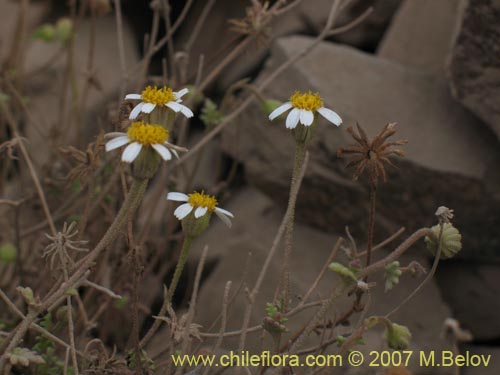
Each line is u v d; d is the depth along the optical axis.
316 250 4.12
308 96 2.27
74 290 2.23
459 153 3.89
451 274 4.11
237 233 4.39
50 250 2.30
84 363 2.64
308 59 4.19
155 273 4.35
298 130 2.27
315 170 4.02
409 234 4.00
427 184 3.86
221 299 4.07
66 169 3.98
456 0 4.46
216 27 5.47
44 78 5.20
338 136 3.95
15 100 4.27
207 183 4.78
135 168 2.00
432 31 4.46
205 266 4.37
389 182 3.88
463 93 3.88
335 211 4.09
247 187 4.80
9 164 4.21
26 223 4.00
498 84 3.76
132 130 1.99
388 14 4.91
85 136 4.99
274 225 4.30
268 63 4.38
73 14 4.30
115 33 5.59
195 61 5.43
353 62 4.20
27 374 2.74
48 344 2.71
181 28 5.63
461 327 4.05
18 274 3.61
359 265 2.23
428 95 4.11
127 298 3.45
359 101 4.03
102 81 5.23
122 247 3.40
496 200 3.85
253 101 4.26
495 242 3.97
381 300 3.88
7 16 5.49
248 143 4.32
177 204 3.80
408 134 3.94
